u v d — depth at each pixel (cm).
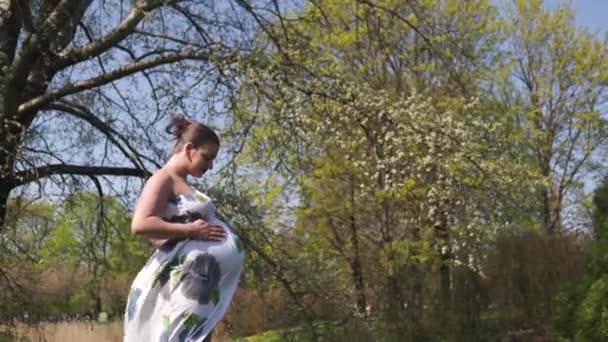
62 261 1290
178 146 366
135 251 1259
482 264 1645
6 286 1052
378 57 1795
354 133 1223
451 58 1720
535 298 1667
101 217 1248
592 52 2661
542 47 2678
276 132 1131
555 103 2698
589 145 2723
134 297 355
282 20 1213
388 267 1800
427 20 1525
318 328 1245
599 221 1150
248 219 1161
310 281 1234
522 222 1683
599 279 1084
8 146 991
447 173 1272
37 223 1060
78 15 1151
